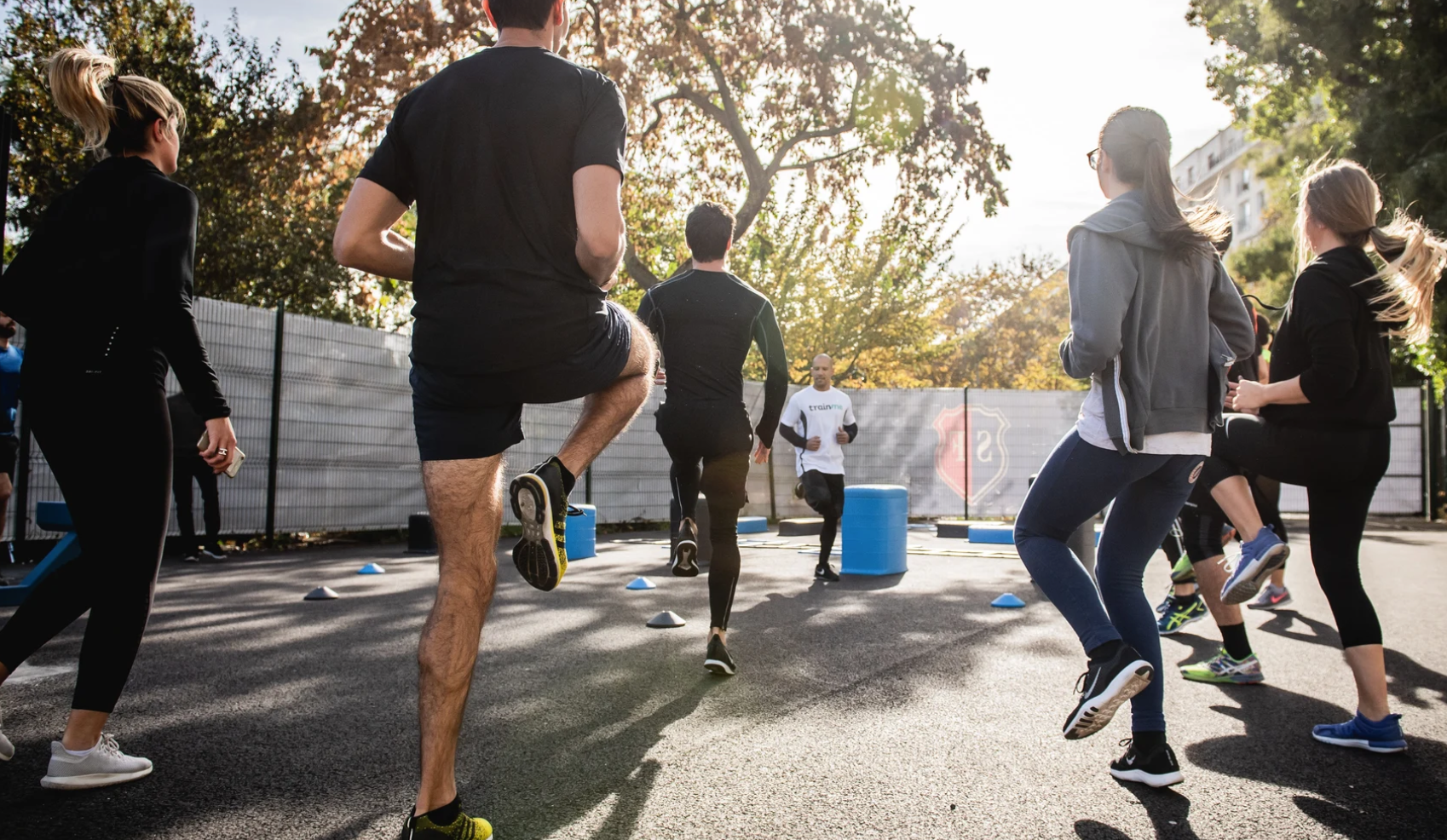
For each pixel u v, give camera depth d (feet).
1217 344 8.82
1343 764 9.24
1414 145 57.93
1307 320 9.96
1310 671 13.57
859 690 11.91
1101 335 8.14
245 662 13.34
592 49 51.31
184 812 7.66
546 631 15.93
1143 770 8.50
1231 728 10.62
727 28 54.95
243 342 31.55
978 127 55.01
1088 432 8.64
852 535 25.00
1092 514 8.75
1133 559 9.04
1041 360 129.90
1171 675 13.48
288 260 56.29
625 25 52.80
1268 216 74.95
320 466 33.86
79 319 8.07
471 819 6.73
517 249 6.40
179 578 22.94
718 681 12.39
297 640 14.98
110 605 8.19
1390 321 9.91
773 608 18.70
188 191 8.50
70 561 8.32
